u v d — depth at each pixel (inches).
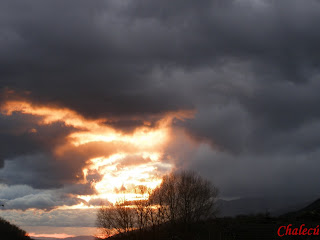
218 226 3951.8
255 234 3408.0
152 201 4581.7
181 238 3897.6
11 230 6815.9
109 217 4579.2
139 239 4215.1
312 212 4030.5
